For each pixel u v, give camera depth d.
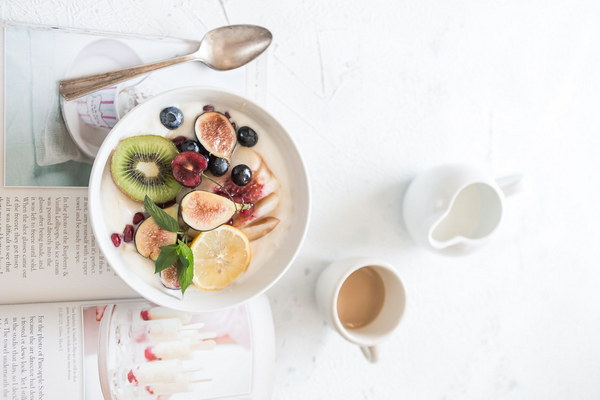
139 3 0.73
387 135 0.87
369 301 0.84
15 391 0.64
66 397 0.65
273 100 0.80
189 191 0.65
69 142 0.69
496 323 0.96
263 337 0.73
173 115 0.64
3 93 0.66
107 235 0.61
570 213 1.00
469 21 0.91
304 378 0.84
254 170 0.67
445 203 0.78
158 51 0.72
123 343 0.68
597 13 0.99
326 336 0.85
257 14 0.78
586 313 1.03
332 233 0.84
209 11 0.76
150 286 0.63
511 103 0.95
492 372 0.96
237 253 0.66
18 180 0.67
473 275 0.94
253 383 0.72
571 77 0.98
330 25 0.82
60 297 0.69
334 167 0.84
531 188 0.97
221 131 0.66
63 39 0.68
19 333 0.65
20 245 0.68
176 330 0.69
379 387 0.88
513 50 0.94
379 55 0.85
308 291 0.84
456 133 0.91
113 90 0.70
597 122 1.01
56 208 0.69
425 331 0.91
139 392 0.67
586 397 1.03
